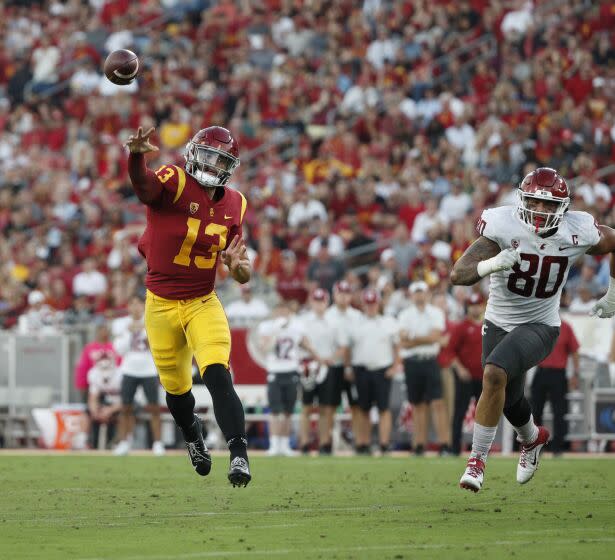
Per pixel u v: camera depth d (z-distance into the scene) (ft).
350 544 63.05
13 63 304.91
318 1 284.61
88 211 239.71
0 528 71.15
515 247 81.61
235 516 77.20
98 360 185.47
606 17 260.83
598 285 193.06
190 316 80.74
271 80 270.87
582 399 179.01
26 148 276.21
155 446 171.73
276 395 172.35
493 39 265.54
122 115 269.03
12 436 194.49
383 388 169.07
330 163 242.58
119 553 60.34
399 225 209.67
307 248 218.38
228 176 80.38
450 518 74.64
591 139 235.81
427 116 253.44
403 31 272.51
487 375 80.18
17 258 235.40
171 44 289.12
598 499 86.79
